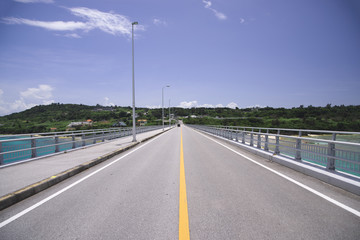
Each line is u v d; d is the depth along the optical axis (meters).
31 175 6.23
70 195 4.91
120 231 3.18
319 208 3.94
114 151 11.81
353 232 3.08
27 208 4.17
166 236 3.02
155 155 11.26
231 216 3.64
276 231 3.12
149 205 4.20
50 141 10.75
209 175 6.58
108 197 4.71
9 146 8.09
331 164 5.91
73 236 3.05
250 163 8.55
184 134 34.16
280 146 9.05
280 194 4.72
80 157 9.70
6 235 3.11
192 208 4.01
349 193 4.74
